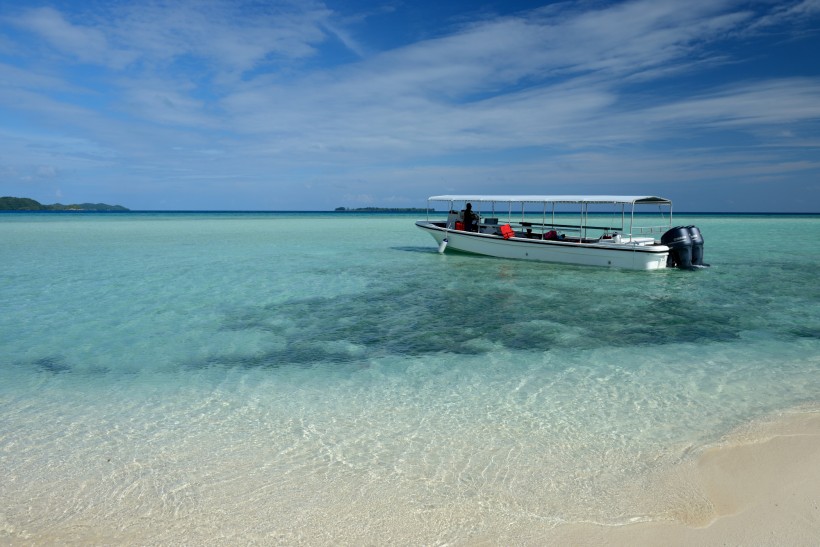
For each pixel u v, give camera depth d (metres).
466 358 8.70
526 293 14.26
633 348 9.22
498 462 5.13
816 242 31.09
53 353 8.91
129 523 4.18
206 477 4.89
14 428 6.05
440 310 12.19
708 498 4.41
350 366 8.32
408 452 5.37
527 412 6.42
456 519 4.17
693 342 9.58
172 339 9.75
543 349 9.20
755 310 12.22
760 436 5.59
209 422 6.20
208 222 63.47
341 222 64.62
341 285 15.40
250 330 10.40
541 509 4.30
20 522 4.21
